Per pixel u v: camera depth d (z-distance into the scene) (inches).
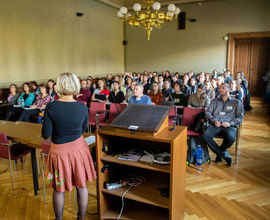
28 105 235.6
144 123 76.9
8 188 119.6
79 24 383.2
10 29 276.7
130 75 391.2
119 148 94.8
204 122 155.3
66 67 362.6
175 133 76.9
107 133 80.4
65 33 356.5
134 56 505.4
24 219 95.3
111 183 87.3
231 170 135.4
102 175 86.8
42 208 102.7
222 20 424.8
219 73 440.1
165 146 92.2
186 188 115.1
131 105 87.8
